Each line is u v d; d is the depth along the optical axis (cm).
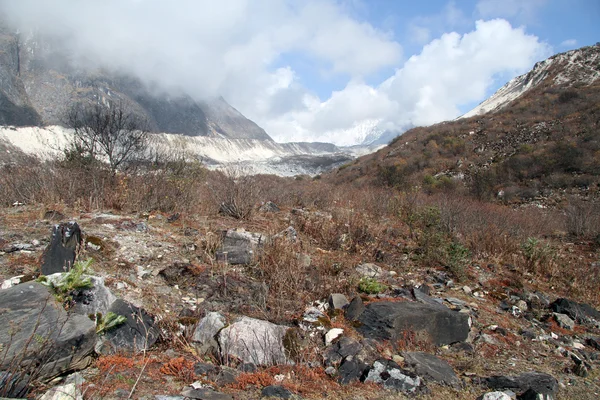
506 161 2330
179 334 335
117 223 558
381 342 369
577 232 996
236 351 316
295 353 327
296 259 489
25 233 479
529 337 439
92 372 265
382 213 967
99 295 320
